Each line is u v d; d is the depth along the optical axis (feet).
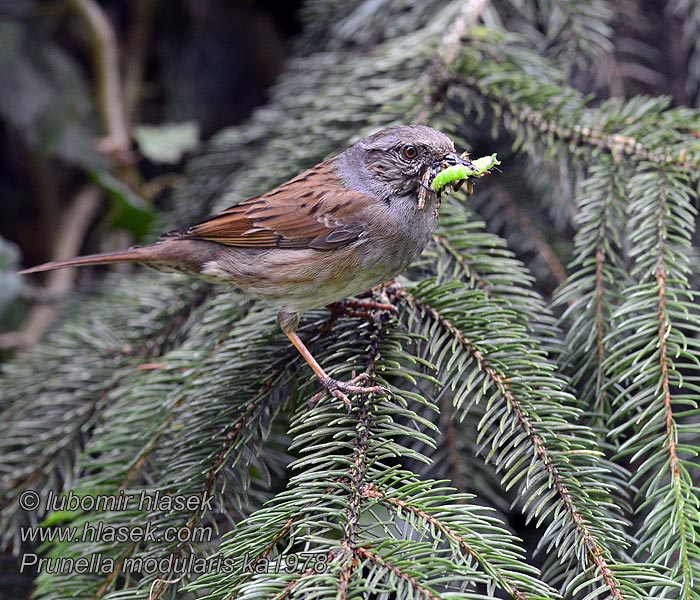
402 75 27.81
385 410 18.17
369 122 26.25
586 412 19.52
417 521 15.97
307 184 22.26
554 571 17.76
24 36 35.53
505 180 28.71
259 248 21.89
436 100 26.50
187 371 21.86
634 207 22.24
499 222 28.09
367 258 21.25
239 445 19.54
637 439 17.93
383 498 16.12
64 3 36.42
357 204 21.48
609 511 18.67
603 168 23.73
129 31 41.27
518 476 17.28
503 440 17.99
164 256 22.71
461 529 15.78
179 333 25.66
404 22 30.89
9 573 22.80
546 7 29.76
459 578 14.44
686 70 31.42
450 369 19.43
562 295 21.84
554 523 16.72
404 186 21.50
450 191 21.36
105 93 36.60
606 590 15.20
